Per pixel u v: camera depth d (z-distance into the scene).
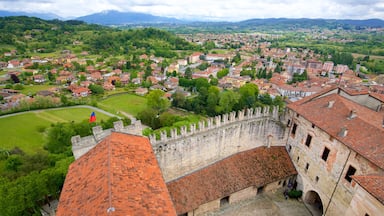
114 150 26.50
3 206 32.78
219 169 42.28
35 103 118.19
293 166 45.59
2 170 55.09
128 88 167.62
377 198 23.06
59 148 69.75
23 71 193.50
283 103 124.38
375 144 30.19
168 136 37.78
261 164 44.72
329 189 36.78
